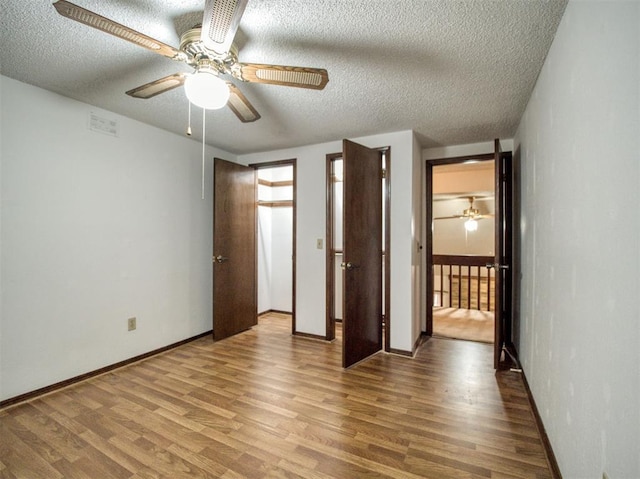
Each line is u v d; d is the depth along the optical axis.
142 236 2.99
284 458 1.63
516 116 2.69
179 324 3.37
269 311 4.98
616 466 0.95
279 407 2.12
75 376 2.48
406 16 1.49
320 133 3.24
